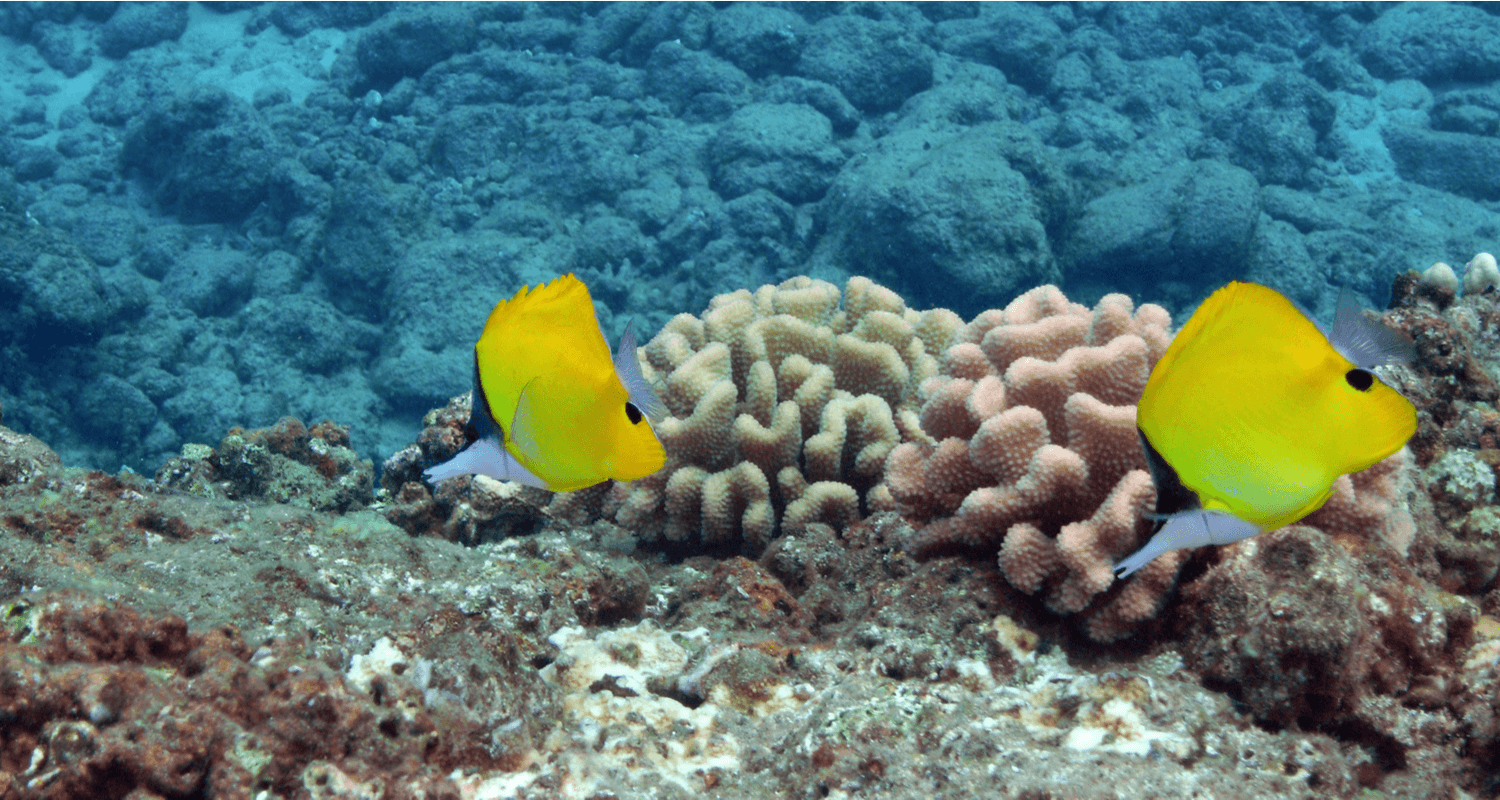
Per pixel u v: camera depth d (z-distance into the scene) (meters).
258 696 1.67
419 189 20.56
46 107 27.70
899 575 3.23
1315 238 19.69
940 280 18.25
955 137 20.00
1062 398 2.95
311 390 17.36
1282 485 1.06
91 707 1.52
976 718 2.23
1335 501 2.58
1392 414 0.98
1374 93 25.09
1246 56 26.70
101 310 16.80
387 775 1.66
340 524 3.13
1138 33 26.83
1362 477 2.67
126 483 2.90
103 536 2.65
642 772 2.07
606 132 22.22
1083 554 2.45
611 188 21.02
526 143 22.80
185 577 2.57
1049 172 18.97
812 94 23.08
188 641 1.87
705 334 4.66
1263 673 2.17
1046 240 18.28
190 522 2.84
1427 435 3.78
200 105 21.89
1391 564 2.49
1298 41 26.97
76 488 2.77
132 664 1.74
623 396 1.26
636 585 3.36
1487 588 3.33
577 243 19.67
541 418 1.28
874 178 19.19
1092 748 2.05
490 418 1.28
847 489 3.84
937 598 2.79
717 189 21.28
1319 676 2.12
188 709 1.58
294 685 1.70
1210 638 2.39
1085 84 25.02
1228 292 1.08
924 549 3.06
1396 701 2.28
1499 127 23.56
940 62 25.14
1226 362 1.08
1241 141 22.53
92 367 16.61
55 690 1.51
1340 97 25.06
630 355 1.26
